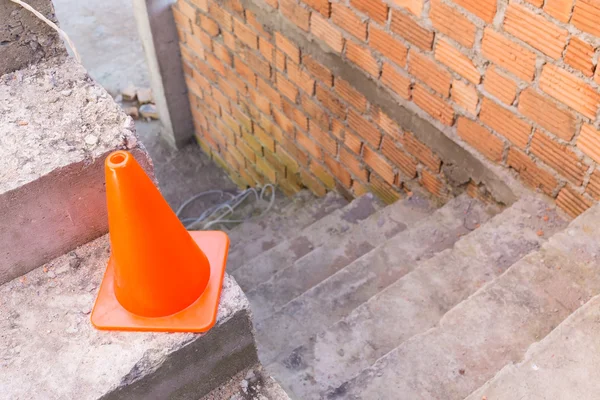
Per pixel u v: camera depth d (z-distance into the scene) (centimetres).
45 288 150
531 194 243
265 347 228
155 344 138
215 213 449
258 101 389
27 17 158
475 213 267
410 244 259
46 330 141
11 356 136
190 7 389
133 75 584
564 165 223
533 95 216
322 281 250
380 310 218
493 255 229
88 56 609
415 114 271
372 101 291
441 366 186
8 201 137
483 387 165
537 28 199
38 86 162
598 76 192
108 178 121
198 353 145
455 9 221
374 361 204
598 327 173
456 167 269
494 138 242
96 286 150
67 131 150
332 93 315
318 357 207
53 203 145
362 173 335
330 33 287
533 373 166
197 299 145
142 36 435
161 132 525
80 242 159
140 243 128
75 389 131
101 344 138
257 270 303
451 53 234
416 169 293
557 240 213
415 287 223
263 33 338
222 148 479
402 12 243
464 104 244
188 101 480
